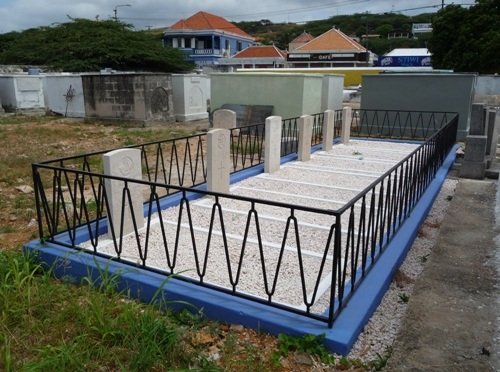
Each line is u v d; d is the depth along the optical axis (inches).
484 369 94.7
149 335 103.3
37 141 443.2
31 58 1158.3
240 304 119.3
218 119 417.1
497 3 1025.5
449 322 114.0
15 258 144.8
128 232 177.9
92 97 607.5
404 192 187.9
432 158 262.2
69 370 96.7
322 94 509.0
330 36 1863.9
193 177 258.4
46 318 116.6
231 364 100.8
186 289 126.6
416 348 103.0
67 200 237.3
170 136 488.7
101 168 325.1
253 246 166.4
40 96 753.0
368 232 135.0
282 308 114.7
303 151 334.6
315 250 165.2
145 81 562.3
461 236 179.2
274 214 206.2
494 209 215.9
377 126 490.6
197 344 108.0
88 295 126.0
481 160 286.4
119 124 590.2
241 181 273.7
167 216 201.9
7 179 279.9
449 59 1078.4
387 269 141.6
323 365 100.7
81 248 152.2
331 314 107.7
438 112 439.5
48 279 136.8
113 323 109.4
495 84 753.6
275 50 1888.5
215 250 162.7
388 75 475.5
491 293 129.8
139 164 178.7
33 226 197.6
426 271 145.7
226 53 2177.7
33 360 99.3
